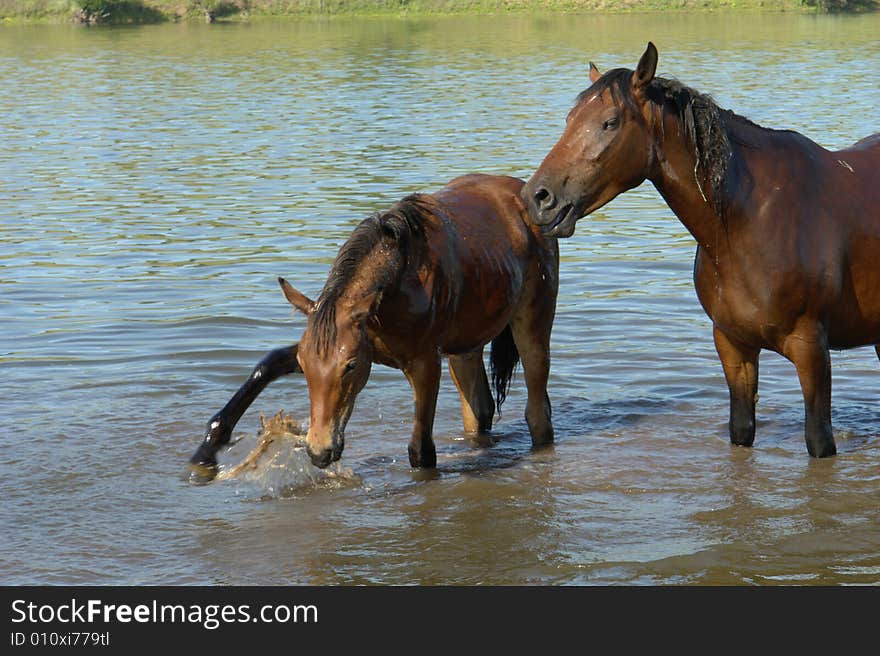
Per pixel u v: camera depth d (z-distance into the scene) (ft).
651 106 26.08
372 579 23.56
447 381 36.88
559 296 45.60
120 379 36.35
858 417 32.71
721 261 27.32
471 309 28.63
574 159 25.86
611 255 51.96
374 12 224.74
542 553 24.48
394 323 26.61
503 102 104.88
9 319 42.86
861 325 28.22
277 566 24.16
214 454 29.53
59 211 61.98
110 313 43.50
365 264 25.41
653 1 224.33
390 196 64.13
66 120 98.02
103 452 30.58
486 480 28.78
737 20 200.64
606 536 25.25
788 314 27.12
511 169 70.28
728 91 106.63
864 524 25.38
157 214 60.95
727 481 28.19
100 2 212.02
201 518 26.66
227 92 116.26
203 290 46.47
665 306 44.06
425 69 135.03
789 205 26.81
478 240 28.91
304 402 34.60
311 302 25.57
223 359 38.34
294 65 141.38
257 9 224.12
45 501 27.53
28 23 210.18
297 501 27.63
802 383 28.12
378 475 29.30
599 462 29.89
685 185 26.61
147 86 121.80
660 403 34.58
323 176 70.69
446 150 79.00
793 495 27.09
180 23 212.02
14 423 32.65
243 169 73.87
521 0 226.58
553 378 37.01
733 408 30.27
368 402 34.76
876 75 118.42
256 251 52.80
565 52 150.10
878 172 28.17
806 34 171.73
